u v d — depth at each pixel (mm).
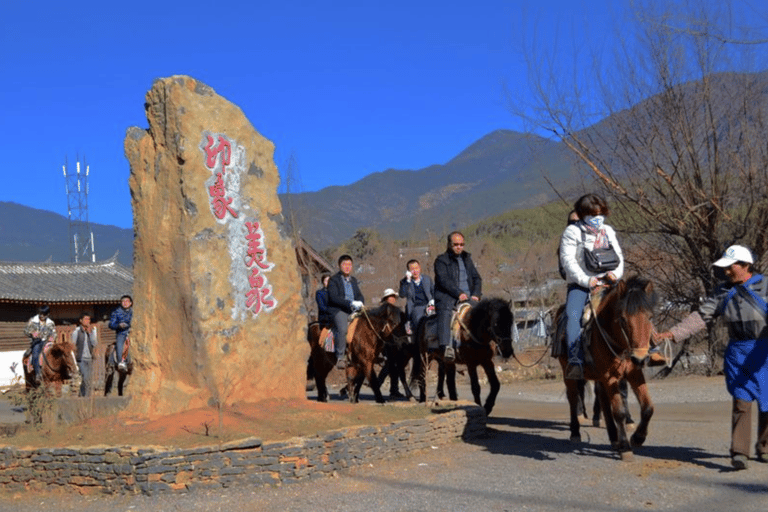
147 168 11508
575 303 9898
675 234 23250
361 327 14734
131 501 8766
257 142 12234
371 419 11266
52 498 9195
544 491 8312
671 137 22688
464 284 13945
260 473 9195
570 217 12438
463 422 11922
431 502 8125
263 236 12086
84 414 11367
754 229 22391
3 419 18609
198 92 11602
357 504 8211
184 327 11070
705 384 20047
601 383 10258
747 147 22406
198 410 10797
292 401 12008
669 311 24312
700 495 7859
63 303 40188
